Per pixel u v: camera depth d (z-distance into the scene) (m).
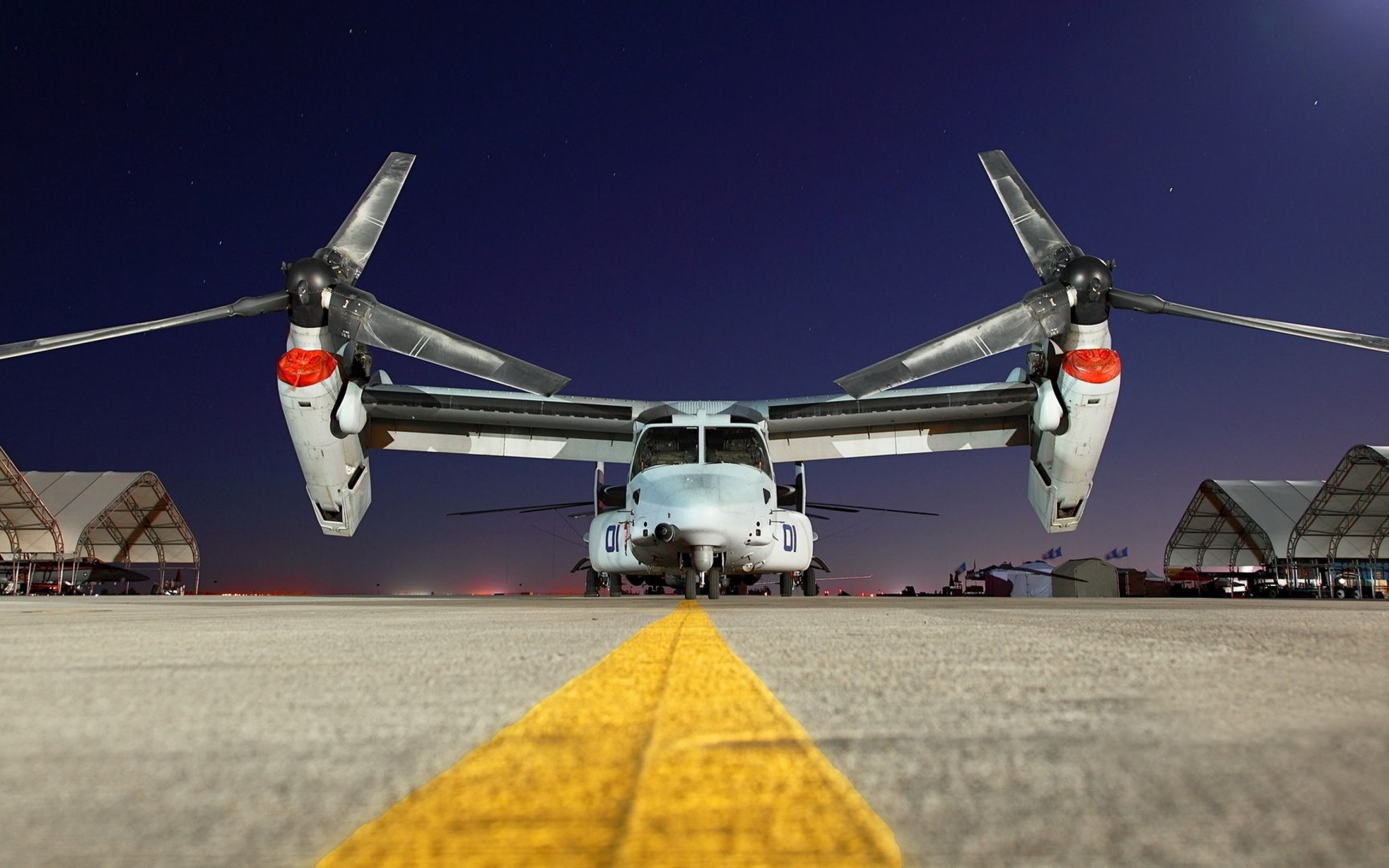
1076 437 13.66
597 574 19.02
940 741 1.54
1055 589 43.97
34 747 1.56
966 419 16.56
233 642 3.88
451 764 1.41
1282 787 1.22
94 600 15.27
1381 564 44.38
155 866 0.90
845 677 2.46
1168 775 1.29
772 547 12.30
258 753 1.51
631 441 17.23
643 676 2.51
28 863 0.91
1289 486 44.66
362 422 13.87
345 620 6.09
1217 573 50.41
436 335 12.83
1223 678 2.36
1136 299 12.80
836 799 1.16
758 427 13.90
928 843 0.96
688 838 0.98
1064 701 1.99
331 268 12.77
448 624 5.38
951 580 53.25
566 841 0.97
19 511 35.72
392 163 13.73
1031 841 0.97
